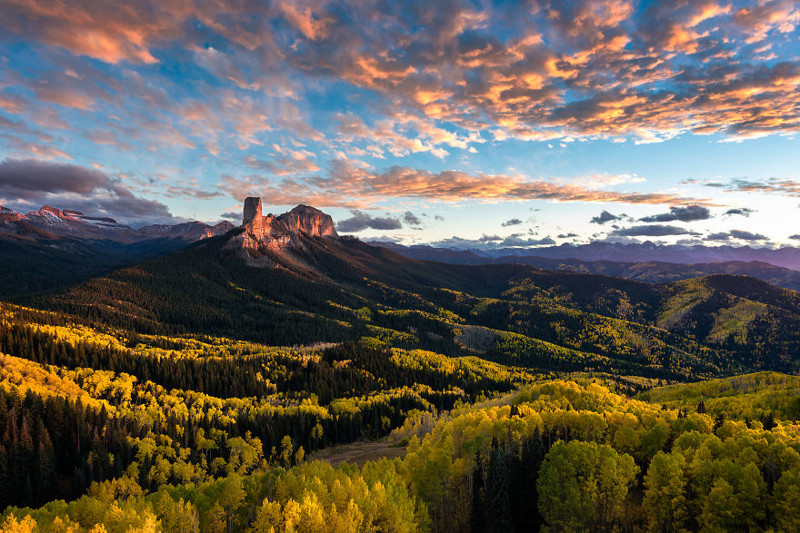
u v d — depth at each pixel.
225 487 75.44
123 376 189.38
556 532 70.69
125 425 131.88
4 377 145.12
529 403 137.00
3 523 62.62
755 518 67.75
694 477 74.75
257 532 65.56
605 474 71.31
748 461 76.31
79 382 174.12
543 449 83.06
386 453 136.25
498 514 72.81
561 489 70.69
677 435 99.00
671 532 72.38
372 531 66.12
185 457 128.75
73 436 115.69
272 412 170.50
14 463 98.62
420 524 74.12
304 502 63.69
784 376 190.75
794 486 64.62
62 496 102.75
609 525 71.81
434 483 79.88
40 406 120.56
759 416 123.69
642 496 82.25
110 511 66.31
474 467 85.88
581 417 101.88
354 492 70.50
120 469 113.44
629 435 95.38
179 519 66.62
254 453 134.38
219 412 169.50
